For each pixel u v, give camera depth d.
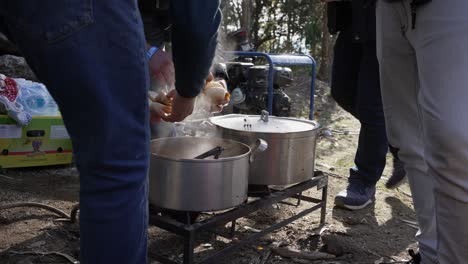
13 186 2.45
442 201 1.20
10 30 0.88
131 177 0.88
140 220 0.90
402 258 1.89
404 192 2.75
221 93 1.65
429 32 1.19
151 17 1.41
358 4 2.18
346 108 2.60
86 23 0.81
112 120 0.84
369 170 2.40
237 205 1.52
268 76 3.65
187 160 1.42
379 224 2.24
